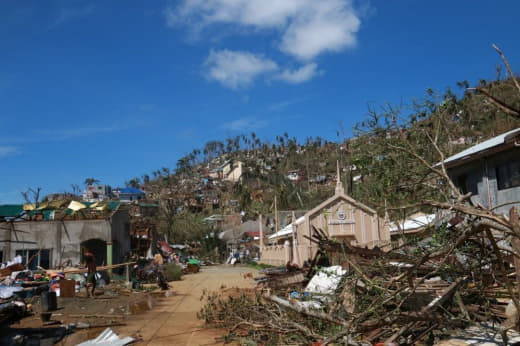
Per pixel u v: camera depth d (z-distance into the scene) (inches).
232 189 4635.8
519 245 235.8
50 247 994.1
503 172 645.3
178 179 5654.5
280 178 4279.0
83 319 484.7
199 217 3351.4
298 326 308.0
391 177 323.3
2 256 975.6
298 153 5698.8
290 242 1338.6
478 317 285.3
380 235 1125.7
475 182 709.3
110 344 351.9
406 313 283.6
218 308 506.0
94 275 682.8
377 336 289.7
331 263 528.7
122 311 547.8
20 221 1005.2
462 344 255.9
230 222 3110.2
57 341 376.2
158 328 426.6
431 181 330.3
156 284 965.2
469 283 313.7
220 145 7101.4
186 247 2290.8
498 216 216.7
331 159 4033.0
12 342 373.4
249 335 362.0
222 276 1190.9
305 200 2942.9
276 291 563.5
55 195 1489.9
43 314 454.0
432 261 316.8
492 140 650.8
